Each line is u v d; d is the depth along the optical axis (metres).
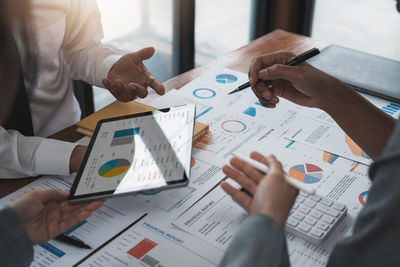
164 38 2.28
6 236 0.59
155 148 0.78
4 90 0.63
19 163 0.83
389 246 0.48
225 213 0.74
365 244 0.50
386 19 2.78
